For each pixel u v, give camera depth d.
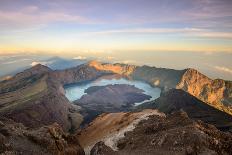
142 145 93.31
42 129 85.75
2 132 71.25
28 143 71.31
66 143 88.00
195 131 86.94
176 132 89.44
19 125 92.00
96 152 91.19
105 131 148.12
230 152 81.25
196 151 79.12
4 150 61.91
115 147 106.62
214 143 82.25
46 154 69.50
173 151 81.00
